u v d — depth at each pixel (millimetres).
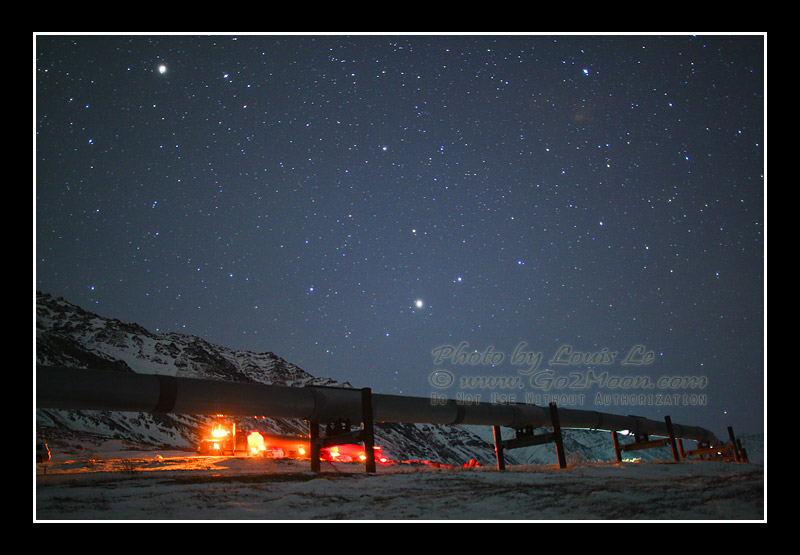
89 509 7805
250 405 12742
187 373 192875
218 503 8406
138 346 196375
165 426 98250
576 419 20547
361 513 7898
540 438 16500
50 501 8289
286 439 37062
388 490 9906
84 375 11102
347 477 11656
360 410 14055
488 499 9102
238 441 35406
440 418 15805
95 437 54781
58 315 192625
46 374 10508
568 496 9430
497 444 16984
